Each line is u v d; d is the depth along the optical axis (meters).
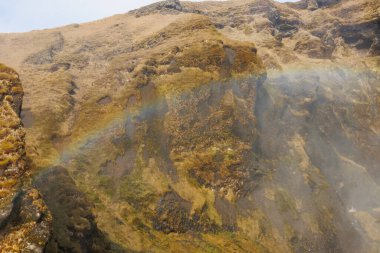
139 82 38.34
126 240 25.59
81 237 16.09
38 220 10.32
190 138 35.09
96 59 49.53
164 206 29.52
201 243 28.06
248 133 37.84
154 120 35.75
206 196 31.53
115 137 33.94
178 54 41.84
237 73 41.09
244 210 31.92
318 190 38.09
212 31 46.22
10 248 9.63
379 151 52.84
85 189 29.06
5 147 11.52
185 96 37.38
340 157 48.22
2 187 10.65
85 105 37.66
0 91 12.94
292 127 45.09
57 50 51.97
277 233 31.55
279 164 39.00
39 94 38.88
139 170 31.86
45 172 19.62
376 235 38.31
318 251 32.28
